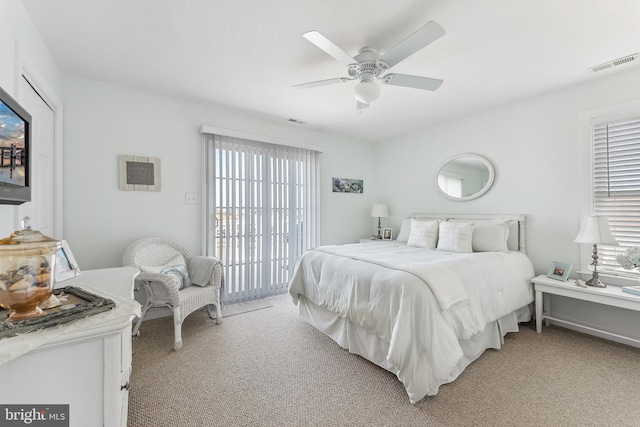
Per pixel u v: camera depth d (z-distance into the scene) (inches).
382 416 60.6
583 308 104.3
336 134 173.9
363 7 64.1
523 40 76.7
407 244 140.3
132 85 107.0
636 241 94.2
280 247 148.6
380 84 104.7
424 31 59.5
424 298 67.4
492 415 60.6
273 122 148.3
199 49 82.2
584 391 68.7
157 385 71.0
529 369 78.4
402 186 174.7
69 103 98.0
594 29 71.9
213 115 129.1
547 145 113.2
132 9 65.3
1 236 50.6
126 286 55.4
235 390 69.4
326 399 66.2
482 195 134.4
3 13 53.1
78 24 70.5
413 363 64.7
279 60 88.0
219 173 129.6
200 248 126.2
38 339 28.0
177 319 88.9
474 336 80.9
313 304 104.9
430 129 158.6
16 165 47.9
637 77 92.9
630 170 95.0
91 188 102.1
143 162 112.3
